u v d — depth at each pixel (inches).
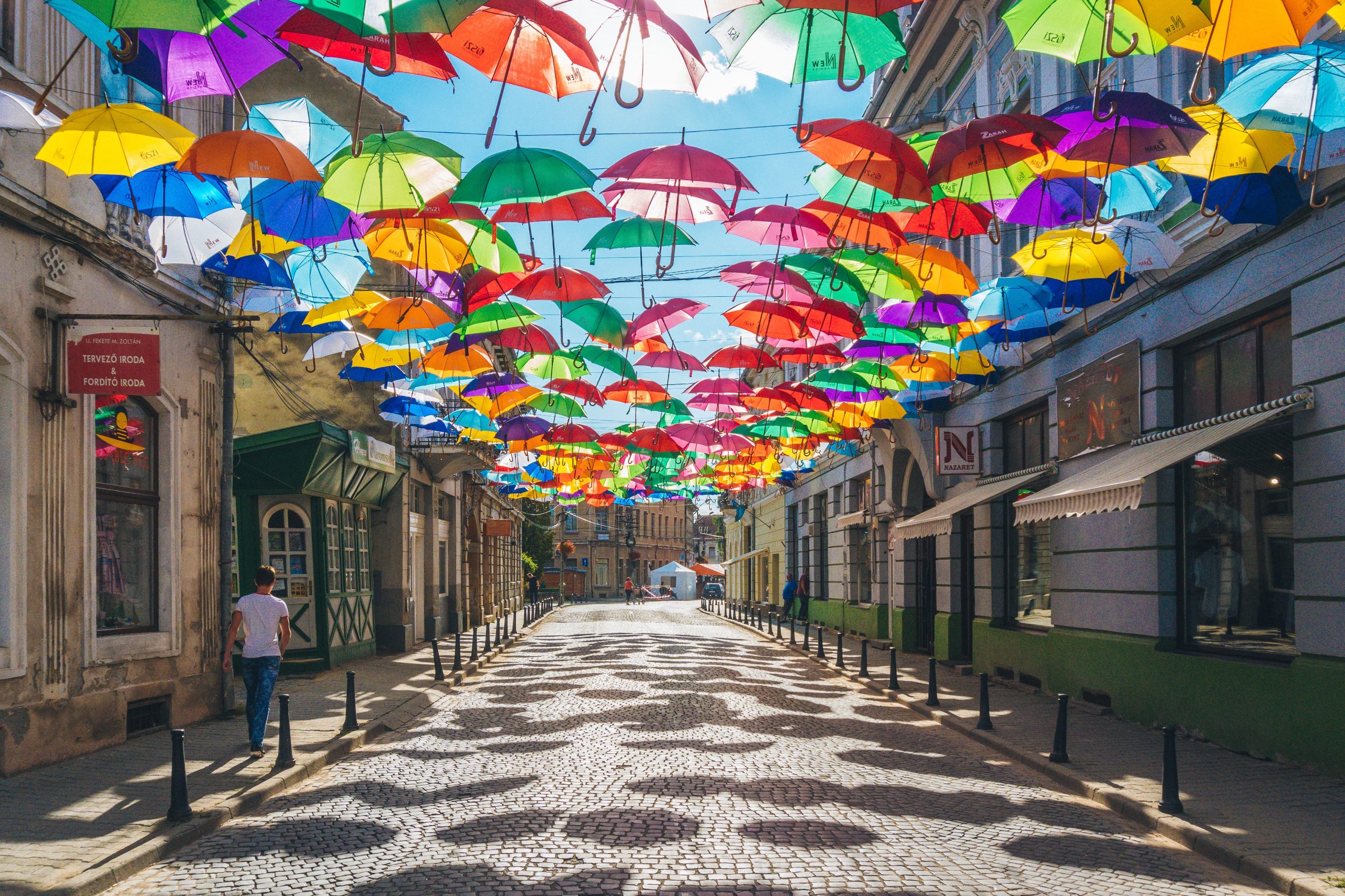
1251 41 221.5
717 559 4045.3
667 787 329.1
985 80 710.5
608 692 604.7
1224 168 312.5
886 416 638.5
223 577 503.5
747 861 243.1
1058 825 289.1
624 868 238.1
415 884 226.4
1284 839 259.1
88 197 398.3
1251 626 400.5
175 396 468.8
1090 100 277.3
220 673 494.9
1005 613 674.8
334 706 525.0
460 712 527.5
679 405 672.4
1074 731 446.0
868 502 1106.7
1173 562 458.9
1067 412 566.3
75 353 363.9
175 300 472.1
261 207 350.3
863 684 661.9
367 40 221.5
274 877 234.7
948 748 420.5
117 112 281.1
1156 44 236.5
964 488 753.6
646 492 1266.0
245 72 260.8
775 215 367.6
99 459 415.8
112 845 252.5
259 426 809.5
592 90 253.3
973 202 346.6
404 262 375.2
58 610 370.9
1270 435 385.4
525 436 757.3
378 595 895.7
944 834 275.1
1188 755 383.6
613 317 474.3
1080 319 546.3
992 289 475.8
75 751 376.5
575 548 3437.5
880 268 410.9
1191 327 434.3
